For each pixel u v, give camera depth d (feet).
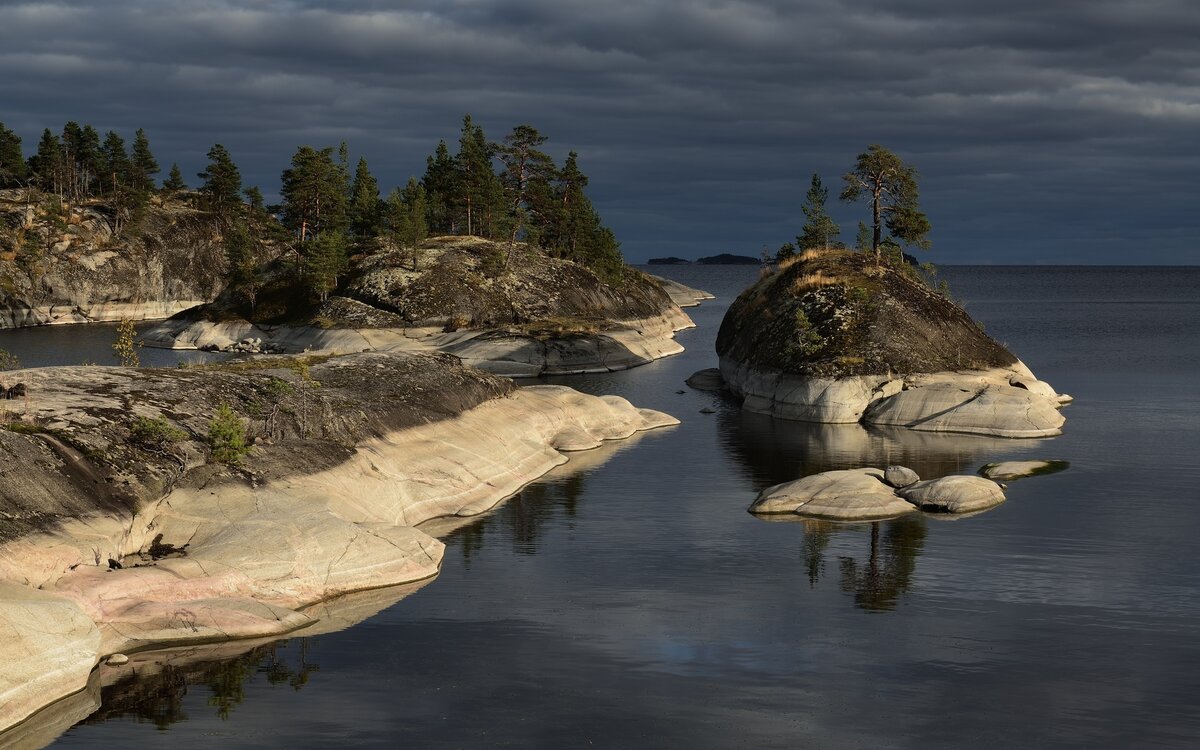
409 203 514.27
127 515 116.78
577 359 352.28
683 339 483.10
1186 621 109.50
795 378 251.80
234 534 117.70
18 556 101.40
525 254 463.83
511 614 112.06
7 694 85.30
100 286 562.25
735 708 89.20
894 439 217.15
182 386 151.94
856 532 144.77
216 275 627.05
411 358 201.98
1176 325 524.52
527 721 86.58
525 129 504.02
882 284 276.82
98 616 100.89
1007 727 85.76
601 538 142.00
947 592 119.14
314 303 424.05
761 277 347.97
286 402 157.58
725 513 156.04
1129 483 171.63
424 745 82.33
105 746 81.87
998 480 175.22
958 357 259.19
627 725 85.92
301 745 82.23
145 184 630.74
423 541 130.00
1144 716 87.71
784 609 113.60
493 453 177.78
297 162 465.47
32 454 115.03
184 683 93.61
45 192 621.72
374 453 157.07
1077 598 116.78
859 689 92.99
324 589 116.06
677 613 112.37
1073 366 341.21
